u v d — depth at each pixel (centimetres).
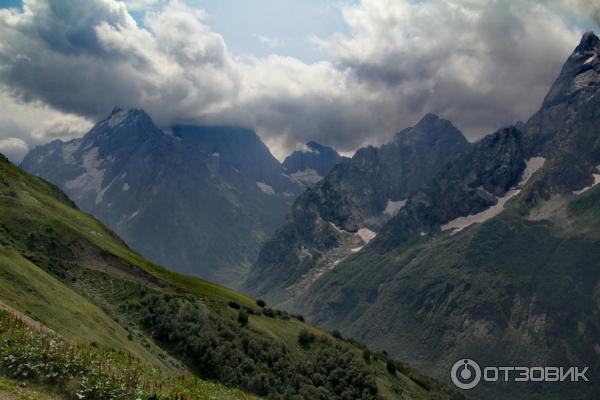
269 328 18800
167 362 12938
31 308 9544
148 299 15388
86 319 10581
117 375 5319
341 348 19288
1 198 17800
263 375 13988
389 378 19700
